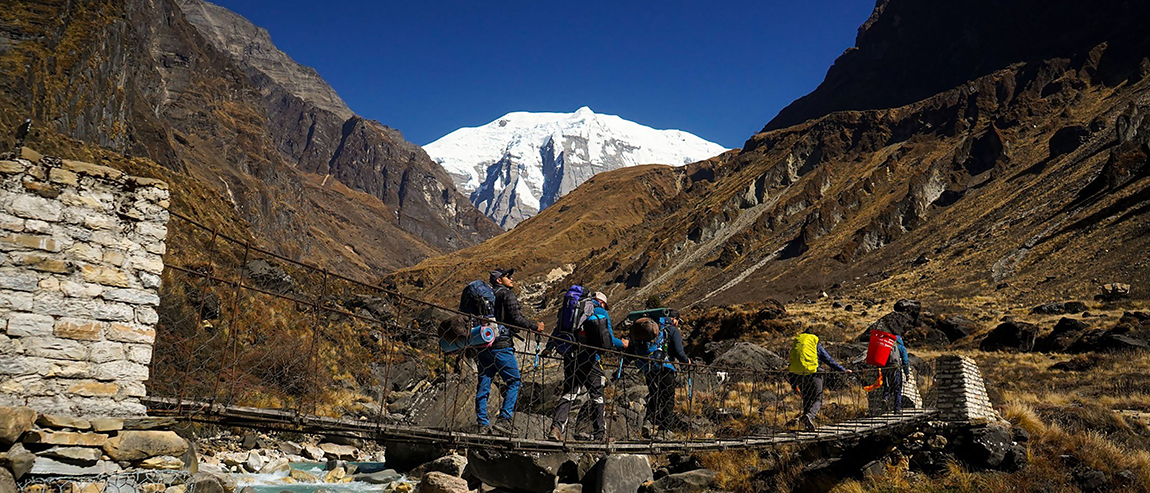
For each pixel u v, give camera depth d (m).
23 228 6.21
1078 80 164.88
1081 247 71.81
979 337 40.84
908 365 13.16
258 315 19.95
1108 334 32.25
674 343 11.00
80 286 6.37
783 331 48.62
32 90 86.62
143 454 6.40
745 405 17.97
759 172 198.75
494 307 9.16
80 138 96.00
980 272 79.00
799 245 138.75
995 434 11.45
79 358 6.26
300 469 15.00
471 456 12.35
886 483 11.35
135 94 147.75
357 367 24.62
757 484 12.03
